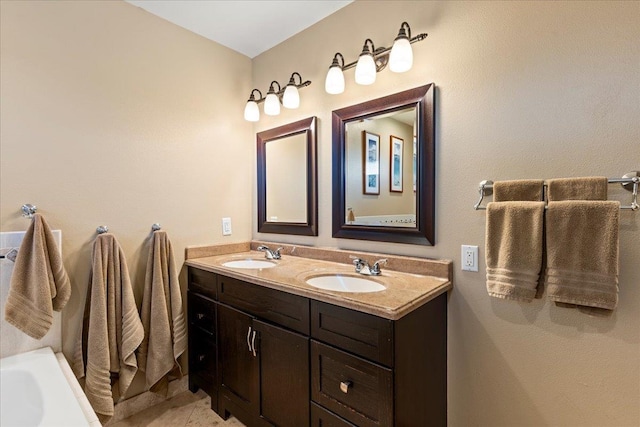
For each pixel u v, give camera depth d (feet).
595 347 3.81
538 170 4.17
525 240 3.95
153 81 6.40
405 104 5.29
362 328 3.84
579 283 3.60
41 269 4.72
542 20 4.13
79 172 5.50
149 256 6.18
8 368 4.50
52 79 5.21
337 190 6.29
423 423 4.25
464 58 4.75
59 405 3.91
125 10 6.02
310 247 6.75
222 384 5.93
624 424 3.67
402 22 5.38
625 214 3.63
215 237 7.42
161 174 6.54
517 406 4.35
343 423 4.02
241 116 7.91
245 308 5.42
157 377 5.94
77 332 5.47
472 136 4.68
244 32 7.05
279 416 4.86
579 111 3.89
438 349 4.63
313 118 6.68
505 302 4.42
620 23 3.65
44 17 5.12
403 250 5.44
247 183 8.04
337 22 6.31
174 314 6.26
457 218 4.83
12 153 4.85
